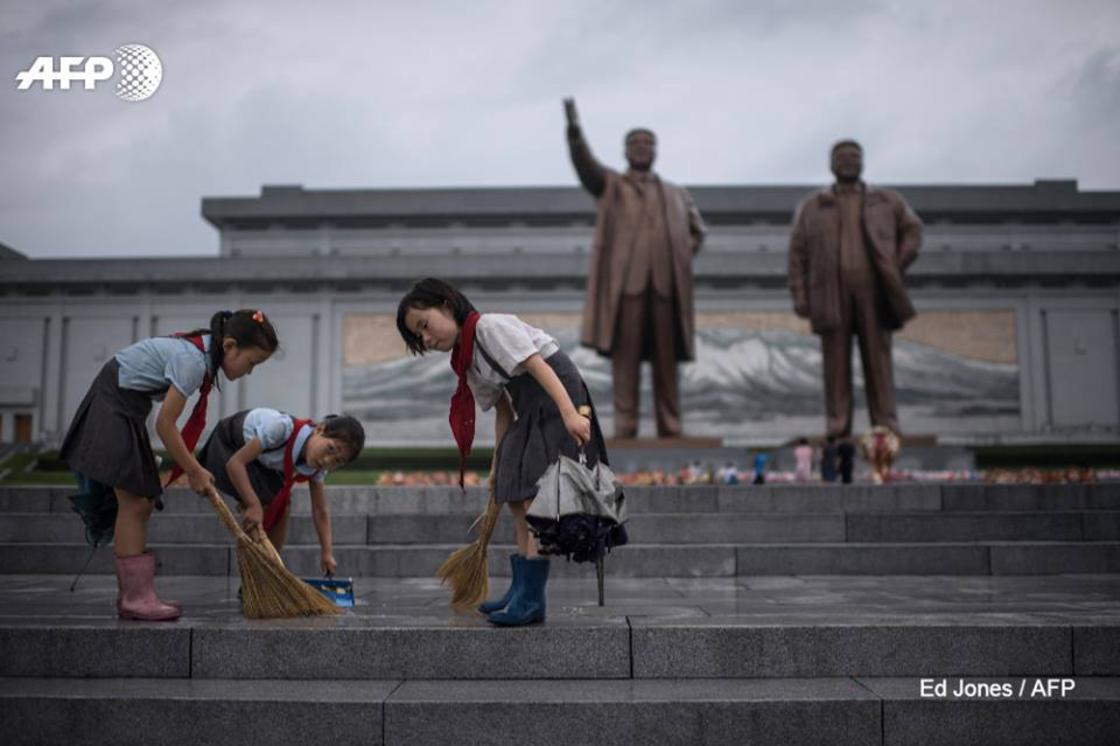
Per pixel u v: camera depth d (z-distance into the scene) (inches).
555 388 124.0
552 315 1269.7
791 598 191.0
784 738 105.9
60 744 107.0
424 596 190.4
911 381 1235.2
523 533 131.3
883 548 266.7
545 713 105.5
